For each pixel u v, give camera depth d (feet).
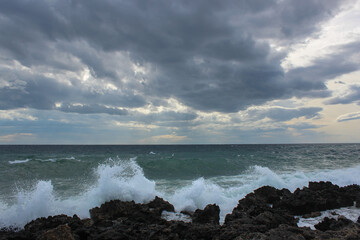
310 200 36.32
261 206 33.17
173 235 24.14
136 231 24.98
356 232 23.47
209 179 63.72
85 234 24.44
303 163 104.83
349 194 41.73
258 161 110.52
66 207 35.86
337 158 132.16
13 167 77.10
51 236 21.45
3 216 31.83
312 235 23.09
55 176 67.41
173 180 63.82
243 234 22.68
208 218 30.45
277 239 21.53
